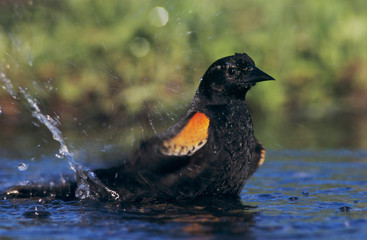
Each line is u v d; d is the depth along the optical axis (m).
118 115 12.94
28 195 6.95
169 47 14.45
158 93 13.35
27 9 15.32
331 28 16.47
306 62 16.38
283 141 12.06
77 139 11.34
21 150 10.71
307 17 16.44
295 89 16.27
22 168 7.94
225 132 6.66
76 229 5.40
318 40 16.39
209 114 6.75
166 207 6.32
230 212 6.04
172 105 12.92
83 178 6.87
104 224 5.59
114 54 14.43
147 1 15.00
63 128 12.52
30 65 13.88
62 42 14.75
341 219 5.70
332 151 10.97
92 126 12.60
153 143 6.53
